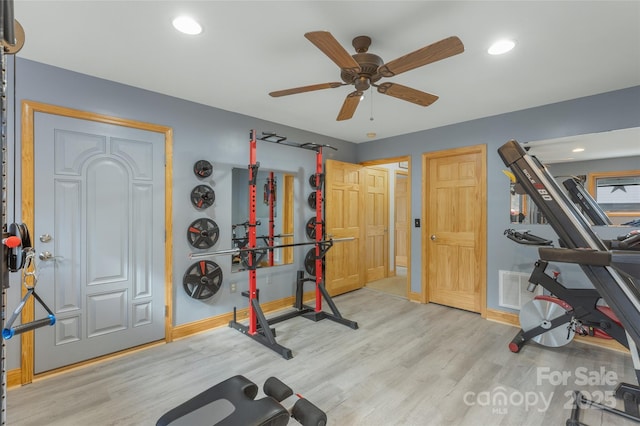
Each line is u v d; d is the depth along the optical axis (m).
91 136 2.56
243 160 3.58
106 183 2.64
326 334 3.17
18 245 1.02
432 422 1.86
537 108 3.23
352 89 2.84
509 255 3.44
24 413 1.95
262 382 2.29
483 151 3.61
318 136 4.44
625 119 2.75
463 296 3.91
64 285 2.44
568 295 2.55
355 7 1.68
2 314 0.94
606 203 2.84
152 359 2.65
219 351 2.80
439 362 2.58
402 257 6.74
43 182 2.34
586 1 1.61
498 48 2.08
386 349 2.82
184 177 3.11
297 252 4.22
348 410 1.97
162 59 2.28
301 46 2.10
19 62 2.24
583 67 2.35
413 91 2.08
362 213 5.00
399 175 6.60
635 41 1.98
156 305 2.92
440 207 4.11
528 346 2.89
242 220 3.80
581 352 2.76
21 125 2.25
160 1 1.63
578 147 2.98
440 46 1.52
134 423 1.86
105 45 2.08
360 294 4.66
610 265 1.58
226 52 2.18
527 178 2.10
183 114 3.09
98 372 2.44
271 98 3.07
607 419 1.88
